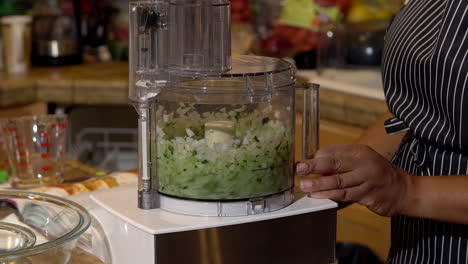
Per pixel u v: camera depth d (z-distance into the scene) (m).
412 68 1.06
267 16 2.47
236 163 0.94
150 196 0.99
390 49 1.15
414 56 1.06
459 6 0.99
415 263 1.10
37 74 2.41
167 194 0.98
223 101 0.93
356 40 2.19
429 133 1.05
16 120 1.37
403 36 1.12
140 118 0.97
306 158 1.06
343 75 2.18
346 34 2.19
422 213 0.99
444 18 1.01
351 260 1.55
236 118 0.94
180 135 0.95
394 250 1.17
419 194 0.98
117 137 2.77
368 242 1.55
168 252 0.91
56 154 1.40
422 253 1.09
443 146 1.05
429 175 1.07
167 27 0.94
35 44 2.55
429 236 1.07
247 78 0.94
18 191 1.06
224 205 0.95
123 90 2.31
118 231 0.98
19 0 2.76
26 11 2.72
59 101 2.33
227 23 0.95
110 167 2.71
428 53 1.04
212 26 0.94
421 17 1.10
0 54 2.44
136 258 0.95
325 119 2.04
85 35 2.74
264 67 0.99
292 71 1.01
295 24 2.34
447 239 1.05
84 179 1.41
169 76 0.95
